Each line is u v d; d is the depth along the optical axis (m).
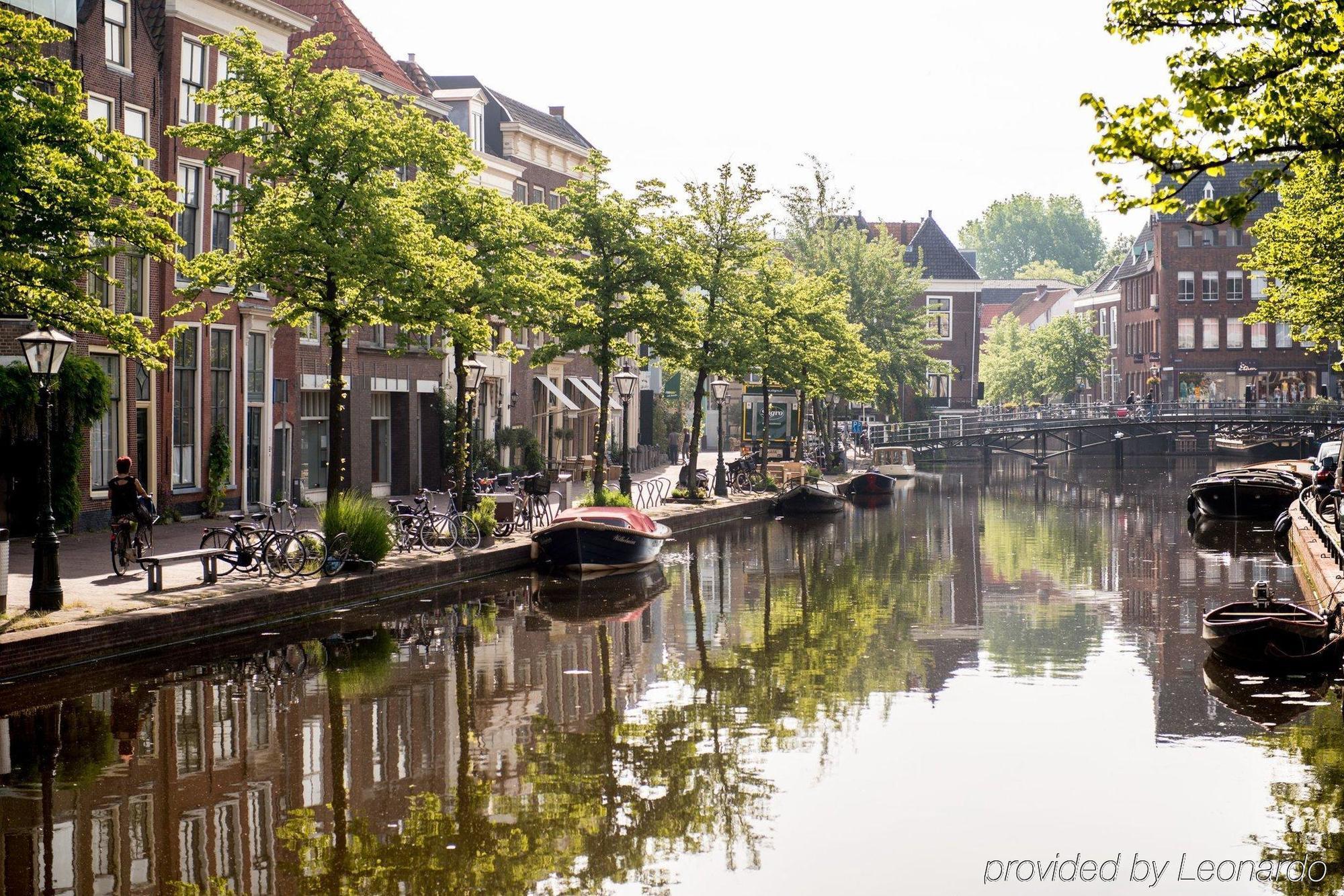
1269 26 12.59
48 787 12.21
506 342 30.70
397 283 22.94
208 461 31.50
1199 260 97.00
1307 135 11.66
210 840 10.91
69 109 17.58
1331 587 21.52
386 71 42.22
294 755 13.32
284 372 35.22
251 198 23.06
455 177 28.86
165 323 29.88
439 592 24.27
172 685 16.08
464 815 11.62
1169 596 25.06
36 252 17.64
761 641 20.19
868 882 10.27
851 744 14.07
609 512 28.47
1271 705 15.88
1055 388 103.19
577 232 34.75
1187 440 93.06
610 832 11.27
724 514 41.34
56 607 17.62
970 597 25.08
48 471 17.67
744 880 10.25
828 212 71.25
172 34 30.38
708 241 41.16
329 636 19.58
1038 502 51.31
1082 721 15.08
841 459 65.81
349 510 22.61
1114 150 11.68
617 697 16.19
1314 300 34.38
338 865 10.40
